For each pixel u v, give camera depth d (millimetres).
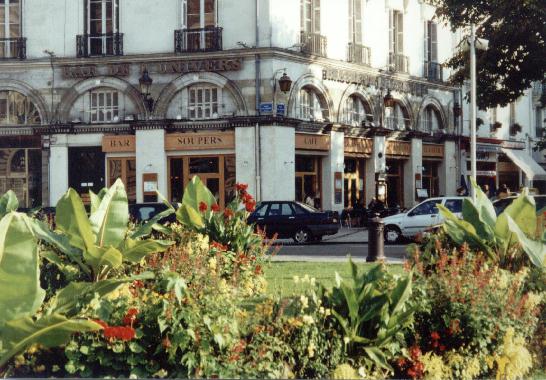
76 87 33875
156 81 33281
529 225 11273
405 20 40250
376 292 7574
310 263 18781
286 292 11461
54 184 33906
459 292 8172
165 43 33469
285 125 32781
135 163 33562
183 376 6527
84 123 33719
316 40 34750
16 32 34594
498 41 29016
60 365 6598
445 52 43000
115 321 6719
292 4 33719
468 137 44312
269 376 6695
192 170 33312
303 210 28812
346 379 7074
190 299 6801
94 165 34031
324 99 35219
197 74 32938
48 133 33906
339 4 36188
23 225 6711
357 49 37031
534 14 27938
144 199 33188
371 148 37938
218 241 13242
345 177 37031
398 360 7707
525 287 9883
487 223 11523
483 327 8062
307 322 7098
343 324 7379
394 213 35844
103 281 7352
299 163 34594
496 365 8297
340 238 30562
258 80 32500
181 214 13406
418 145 40812
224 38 32969
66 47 34125
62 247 9727
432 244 11352
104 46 33969
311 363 7133
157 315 6621
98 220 9953
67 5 34125
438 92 42656
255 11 32688
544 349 9258
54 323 6289
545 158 52250
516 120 49312
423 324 8156
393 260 20891
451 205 28312
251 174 32438
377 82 38156
